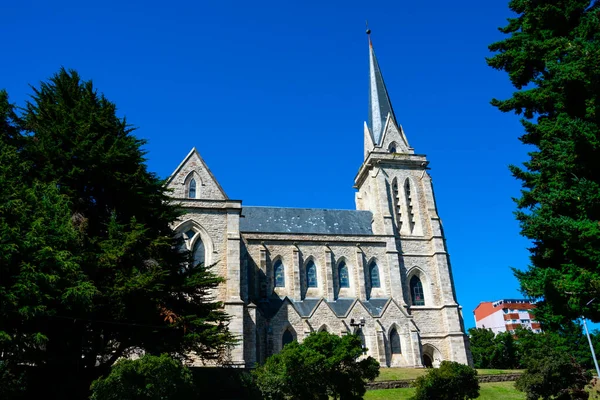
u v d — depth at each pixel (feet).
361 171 254.06
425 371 174.91
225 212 161.27
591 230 69.87
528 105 88.99
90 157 102.89
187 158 172.14
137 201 108.17
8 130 103.14
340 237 218.18
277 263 210.18
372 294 211.00
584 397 133.59
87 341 96.94
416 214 232.94
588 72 70.69
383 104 265.34
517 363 280.51
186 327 97.71
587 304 74.59
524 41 88.48
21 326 81.71
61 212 87.45
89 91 120.47
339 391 123.24
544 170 81.61
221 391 114.93
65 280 81.71
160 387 83.05
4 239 76.89
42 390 88.99
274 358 127.75
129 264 97.30
